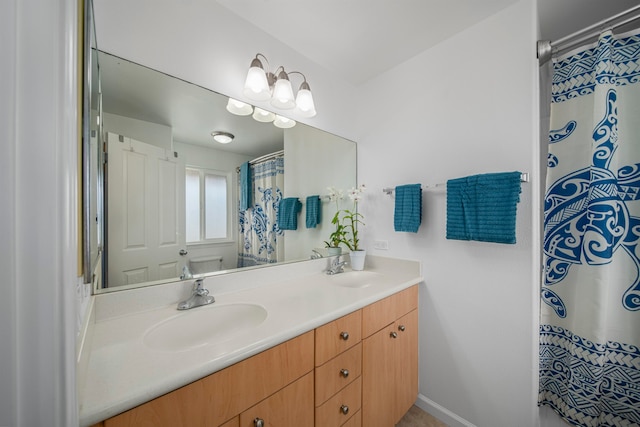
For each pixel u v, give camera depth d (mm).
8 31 312
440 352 1485
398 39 1489
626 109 1113
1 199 310
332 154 1813
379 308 1239
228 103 1296
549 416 1302
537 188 1193
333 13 1298
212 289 1194
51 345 337
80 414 481
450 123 1470
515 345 1222
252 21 1349
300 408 875
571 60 1245
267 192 1479
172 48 1099
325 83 1756
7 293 312
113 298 930
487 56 1333
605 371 1146
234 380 708
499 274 1277
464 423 1376
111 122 968
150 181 1072
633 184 1096
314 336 926
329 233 1794
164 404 592
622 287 1115
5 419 314
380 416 1234
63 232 345
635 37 1098
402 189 1594
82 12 616
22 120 319
